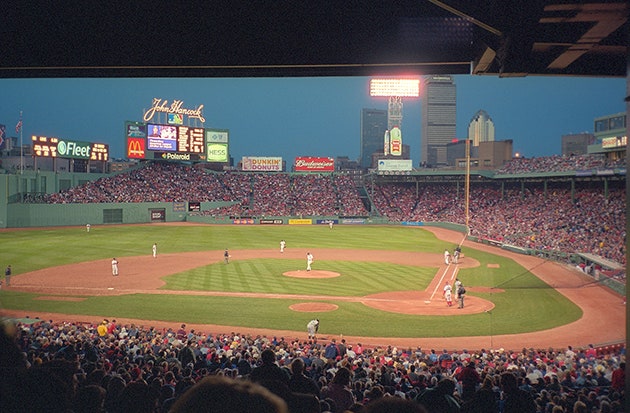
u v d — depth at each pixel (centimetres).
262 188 11812
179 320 3036
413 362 1930
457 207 10269
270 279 4322
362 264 5194
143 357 1655
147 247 6362
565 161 8556
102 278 4306
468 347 2564
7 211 8638
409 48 711
